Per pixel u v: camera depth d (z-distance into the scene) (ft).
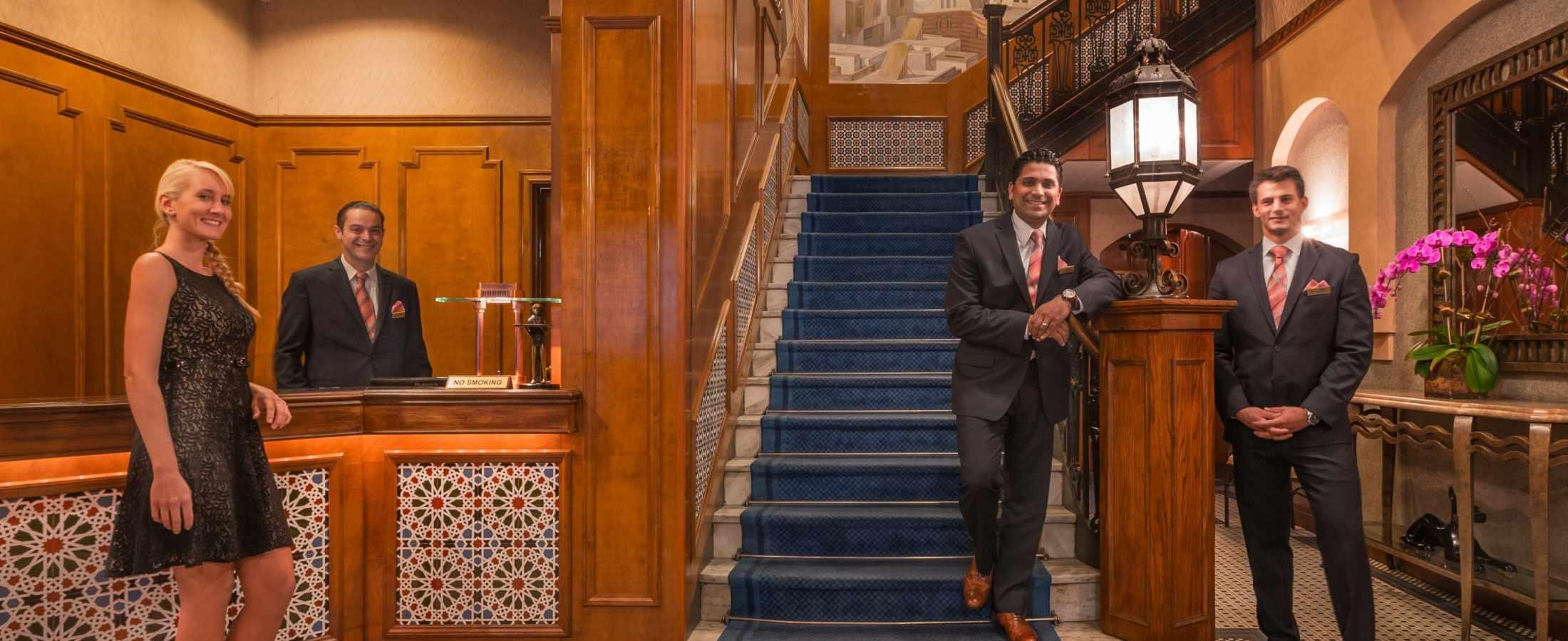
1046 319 8.90
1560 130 11.07
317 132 17.30
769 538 11.50
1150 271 9.68
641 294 9.68
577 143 9.78
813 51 25.93
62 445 7.43
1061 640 9.88
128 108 14.35
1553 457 9.63
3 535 7.48
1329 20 16.26
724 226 12.72
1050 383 9.57
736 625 10.43
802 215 19.79
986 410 9.50
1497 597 11.74
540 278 17.43
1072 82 21.09
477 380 10.06
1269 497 9.29
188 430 6.79
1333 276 9.09
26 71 12.72
